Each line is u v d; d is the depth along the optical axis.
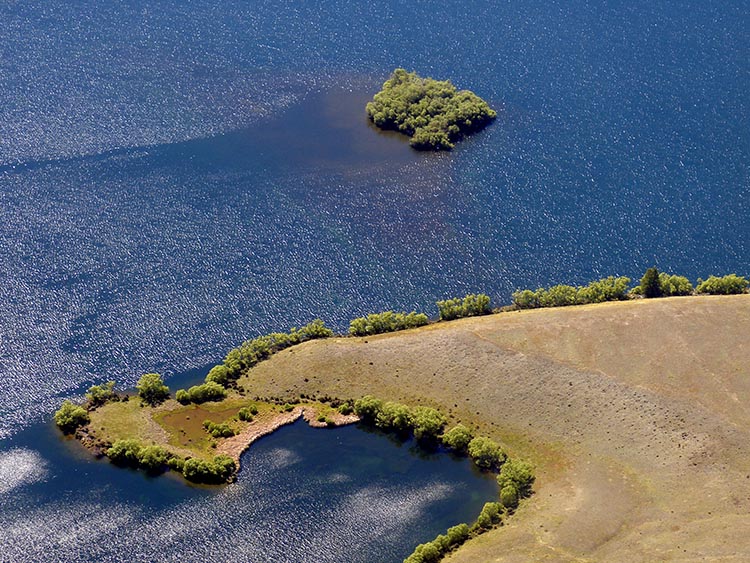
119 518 182.75
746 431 195.00
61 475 190.88
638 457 192.50
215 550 176.88
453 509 185.75
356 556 175.88
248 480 191.12
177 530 180.62
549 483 189.12
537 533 176.50
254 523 182.25
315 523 182.50
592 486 187.00
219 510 184.75
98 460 193.88
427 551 172.25
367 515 184.25
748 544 169.62
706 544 170.62
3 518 182.25
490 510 181.25
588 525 177.38
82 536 179.12
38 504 185.00
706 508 179.25
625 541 173.50
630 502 182.38
